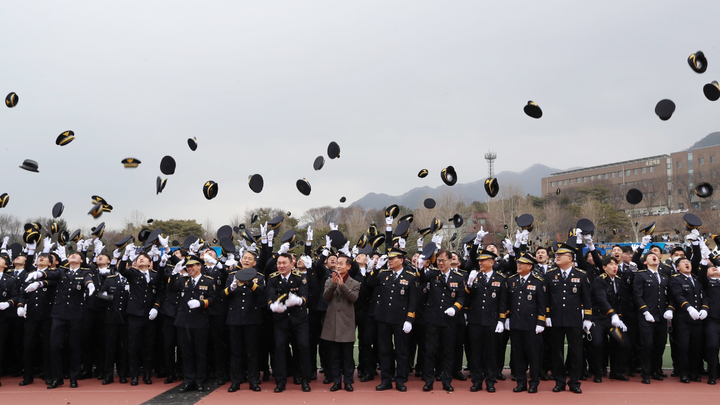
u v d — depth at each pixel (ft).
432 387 31.37
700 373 35.81
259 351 34.24
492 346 31.27
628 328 34.81
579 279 30.96
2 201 39.22
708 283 33.30
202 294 31.68
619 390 31.01
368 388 31.83
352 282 31.81
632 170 265.54
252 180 37.83
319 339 34.55
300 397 29.32
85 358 35.58
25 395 30.27
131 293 33.35
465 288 31.45
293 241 33.73
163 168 36.37
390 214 36.76
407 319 31.07
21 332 35.83
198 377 31.32
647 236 35.14
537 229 172.04
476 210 207.00
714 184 202.18
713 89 30.22
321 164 37.96
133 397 29.60
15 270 36.73
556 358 30.99
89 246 39.60
